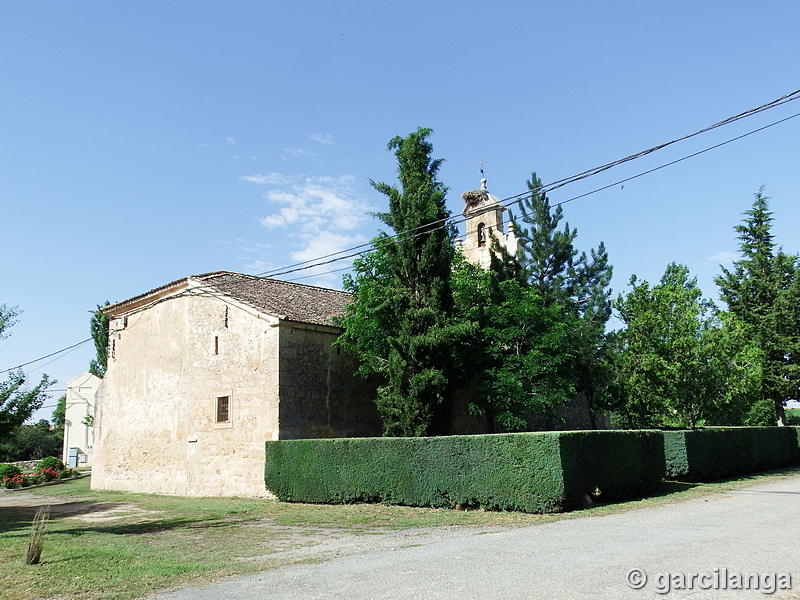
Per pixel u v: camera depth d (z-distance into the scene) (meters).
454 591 6.84
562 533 10.73
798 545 8.88
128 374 25.41
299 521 14.48
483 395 20.92
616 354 25.42
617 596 6.36
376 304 19.42
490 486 14.55
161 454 23.20
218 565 9.30
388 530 12.59
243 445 20.48
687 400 23.11
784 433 27.53
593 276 29.88
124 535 12.97
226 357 21.59
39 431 60.28
